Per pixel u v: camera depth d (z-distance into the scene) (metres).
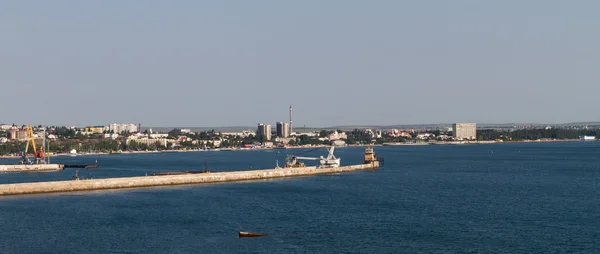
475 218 157.25
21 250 124.75
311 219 155.75
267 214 163.38
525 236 135.75
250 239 133.50
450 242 130.38
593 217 158.12
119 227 146.62
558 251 122.94
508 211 168.25
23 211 170.62
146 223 151.38
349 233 138.62
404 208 173.75
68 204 183.50
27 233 140.50
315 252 122.69
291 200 191.00
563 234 137.38
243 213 165.12
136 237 135.75
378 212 166.50
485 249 124.69
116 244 129.38
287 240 132.38
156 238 134.62
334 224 149.00
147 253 122.12
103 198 197.12
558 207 175.50
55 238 135.12
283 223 150.38
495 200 191.25
